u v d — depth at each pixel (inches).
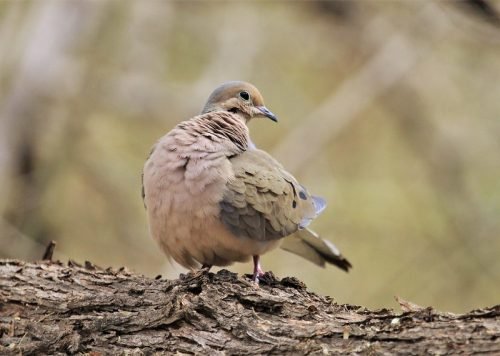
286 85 682.2
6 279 258.4
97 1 653.3
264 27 678.5
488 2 535.8
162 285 262.7
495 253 607.2
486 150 665.0
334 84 705.6
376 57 673.0
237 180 294.8
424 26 659.4
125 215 653.3
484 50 661.9
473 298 607.5
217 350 241.8
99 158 661.3
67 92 648.4
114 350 243.9
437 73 679.1
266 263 587.8
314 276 589.6
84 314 251.6
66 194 650.2
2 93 641.0
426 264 623.8
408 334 231.0
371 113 709.9
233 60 662.5
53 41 643.5
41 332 244.1
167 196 292.8
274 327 243.4
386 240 627.8
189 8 673.0
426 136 692.7
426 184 683.4
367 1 676.7
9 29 650.2
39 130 642.2
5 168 625.0
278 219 302.8
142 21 668.7
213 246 300.2
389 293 595.5
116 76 661.3
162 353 243.0
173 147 296.4
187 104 655.1
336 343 235.8
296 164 637.3
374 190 645.3
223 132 309.6
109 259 641.6
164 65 677.9
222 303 249.8
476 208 625.3
